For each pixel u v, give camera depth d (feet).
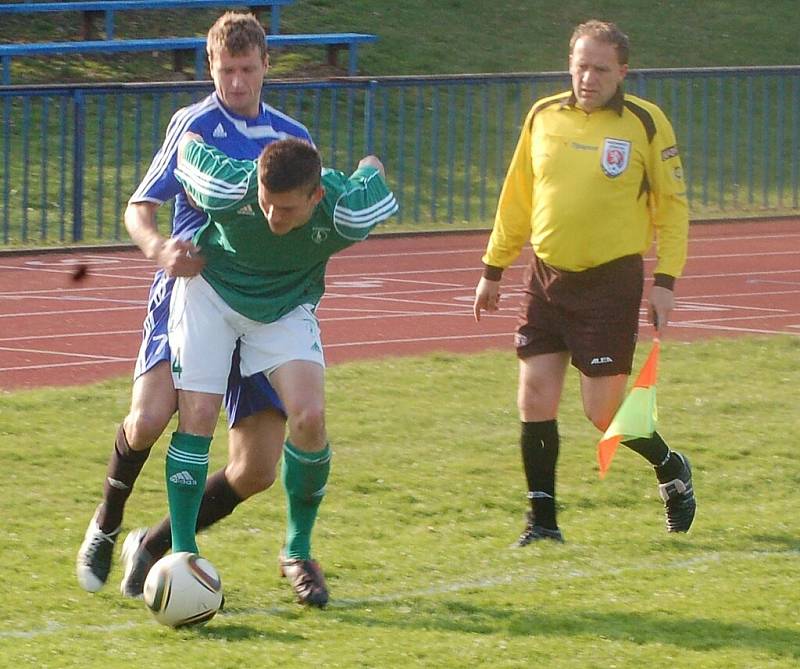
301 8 213.87
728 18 223.51
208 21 206.18
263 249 41.19
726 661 37.73
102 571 43.75
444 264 122.62
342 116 162.71
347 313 100.94
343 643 39.14
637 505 55.26
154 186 42.55
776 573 46.11
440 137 162.09
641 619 41.37
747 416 69.82
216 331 41.93
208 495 44.70
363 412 69.67
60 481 57.11
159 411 42.11
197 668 37.01
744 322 99.04
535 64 204.74
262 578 45.57
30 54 178.09
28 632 40.27
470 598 43.55
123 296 106.32
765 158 148.77
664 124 48.93
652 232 50.42
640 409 46.83
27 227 130.62
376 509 54.03
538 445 49.90
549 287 49.29
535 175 49.60
